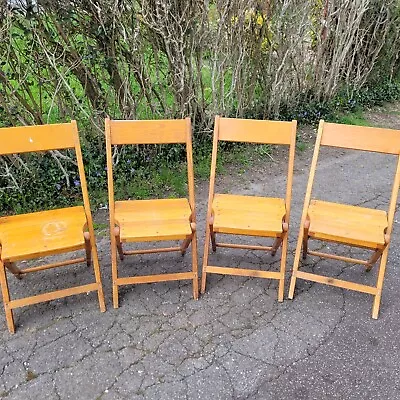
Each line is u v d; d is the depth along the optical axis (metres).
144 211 2.69
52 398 2.13
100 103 3.88
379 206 3.86
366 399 2.15
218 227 2.55
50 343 2.42
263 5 4.39
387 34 6.02
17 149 2.43
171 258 3.13
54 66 3.41
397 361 2.35
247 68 4.61
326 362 2.33
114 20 3.52
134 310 2.65
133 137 2.62
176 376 2.24
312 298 2.76
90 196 3.81
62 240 2.41
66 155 3.82
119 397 2.14
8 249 2.33
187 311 2.64
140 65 3.85
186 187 4.06
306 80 5.47
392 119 5.86
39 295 2.52
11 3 3.20
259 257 3.15
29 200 3.65
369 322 2.59
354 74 6.08
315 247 3.27
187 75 4.09
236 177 4.30
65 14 3.37
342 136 2.62
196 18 3.90
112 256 2.61
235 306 2.69
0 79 3.36
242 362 2.32
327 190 4.10
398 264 3.10
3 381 2.21
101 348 2.39
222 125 2.70
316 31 5.25
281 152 4.81
